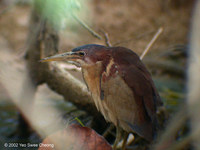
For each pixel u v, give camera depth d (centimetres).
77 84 389
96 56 367
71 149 367
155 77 541
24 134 393
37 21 394
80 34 429
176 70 543
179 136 370
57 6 389
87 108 386
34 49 392
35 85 394
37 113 397
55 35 391
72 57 369
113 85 365
